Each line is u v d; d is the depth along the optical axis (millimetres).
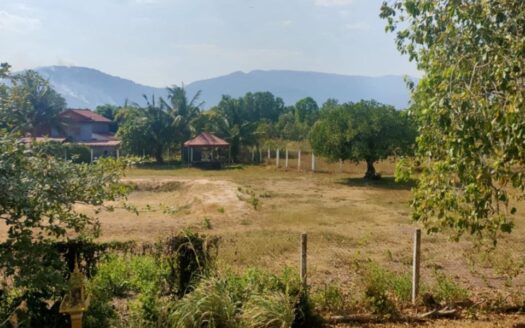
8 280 6387
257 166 42531
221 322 5820
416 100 6523
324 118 30922
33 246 5117
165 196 26641
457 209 5789
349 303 7297
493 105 4754
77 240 7035
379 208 19906
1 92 5809
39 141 5863
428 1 6016
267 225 15906
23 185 4844
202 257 6875
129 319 5918
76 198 5477
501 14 5000
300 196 23750
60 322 5527
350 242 13211
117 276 7914
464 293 7758
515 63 4527
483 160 5039
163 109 47656
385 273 8344
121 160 6160
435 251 12016
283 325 5922
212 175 34562
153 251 9164
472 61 5156
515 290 8500
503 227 5559
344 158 29641
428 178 6109
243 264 10570
